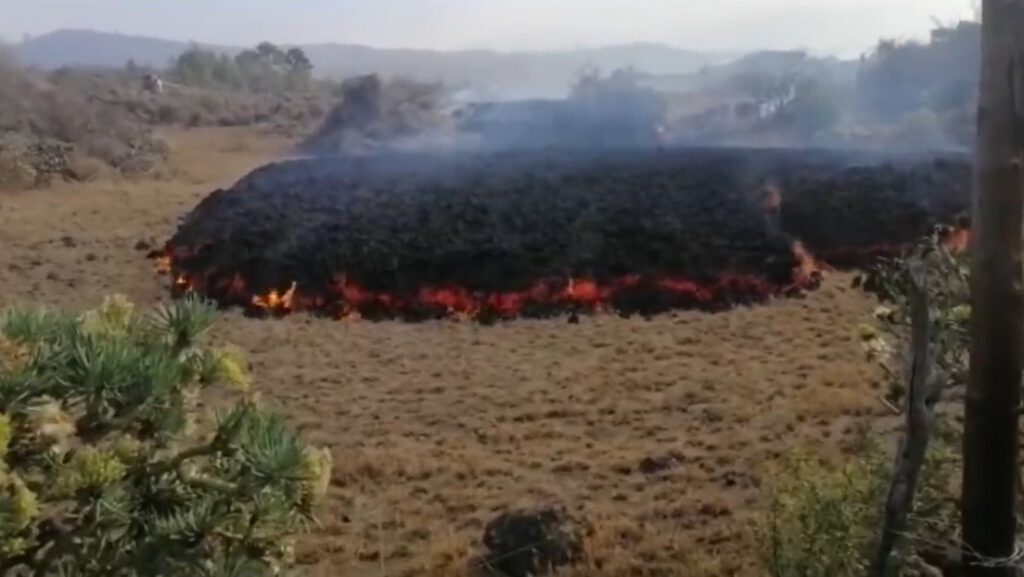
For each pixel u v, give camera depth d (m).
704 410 14.37
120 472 3.16
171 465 3.31
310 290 24.91
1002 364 5.02
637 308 23.20
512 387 16.55
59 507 3.30
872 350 6.71
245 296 24.81
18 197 36.81
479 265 25.45
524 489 11.46
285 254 26.12
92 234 30.52
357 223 27.61
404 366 18.45
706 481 11.29
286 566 4.38
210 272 26.14
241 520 3.33
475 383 16.94
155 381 3.27
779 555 5.85
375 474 12.09
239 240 27.11
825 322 20.38
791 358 17.41
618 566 8.88
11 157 40.69
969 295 5.64
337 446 13.41
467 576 8.99
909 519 5.68
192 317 3.67
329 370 18.19
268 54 97.75
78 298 24.19
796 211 28.81
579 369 17.64
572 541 9.27
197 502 3.31
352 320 23.06
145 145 51.56
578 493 11.24
